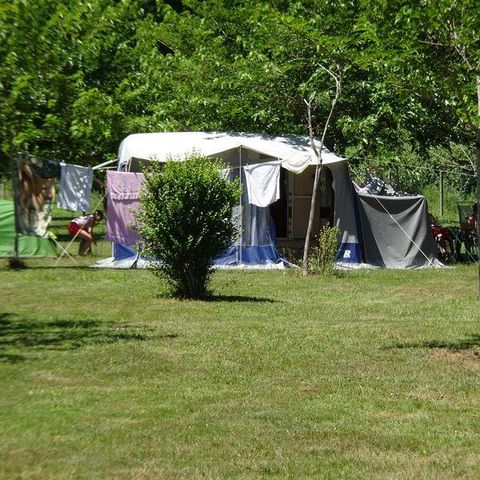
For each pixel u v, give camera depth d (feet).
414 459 40.55
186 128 158.61
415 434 44.47
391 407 49.75
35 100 120.47
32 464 38.50
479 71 61.11
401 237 139.54
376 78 139.85
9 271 120.37
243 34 157.69
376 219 139.13
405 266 138.72
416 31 60.49
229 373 57.88
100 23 143.95
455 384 55.36
